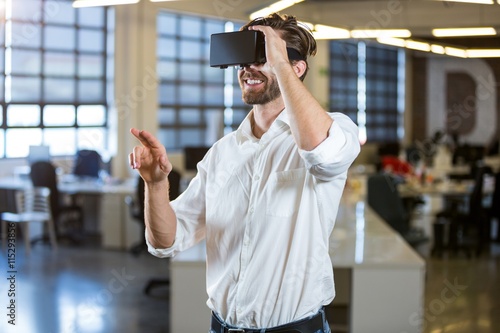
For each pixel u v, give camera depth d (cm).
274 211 178
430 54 1636
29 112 1009
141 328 539
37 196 862
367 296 412
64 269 754
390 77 1648
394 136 1666
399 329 412
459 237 927
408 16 1091
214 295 187
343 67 1516
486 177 1049
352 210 629
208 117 1203
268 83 178
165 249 192
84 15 1066
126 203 884
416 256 425
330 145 159
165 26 1195
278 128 180
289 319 180
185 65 1230
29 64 1007
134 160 178
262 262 179
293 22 184
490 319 578
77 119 1063
